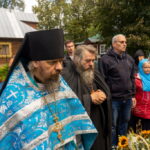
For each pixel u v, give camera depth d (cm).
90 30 2003
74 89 218
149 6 1215
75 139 159
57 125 140
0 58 1672
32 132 121
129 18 1282
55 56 127
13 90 125
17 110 122
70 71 230
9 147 121
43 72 131
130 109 363
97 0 1348
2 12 1838
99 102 222
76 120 159
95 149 231
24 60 138
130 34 1193
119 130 372
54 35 126
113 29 1350
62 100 147
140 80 375
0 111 123
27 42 129
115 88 345
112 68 343
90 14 1930
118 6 1241
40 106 130
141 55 489
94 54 231
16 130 121
